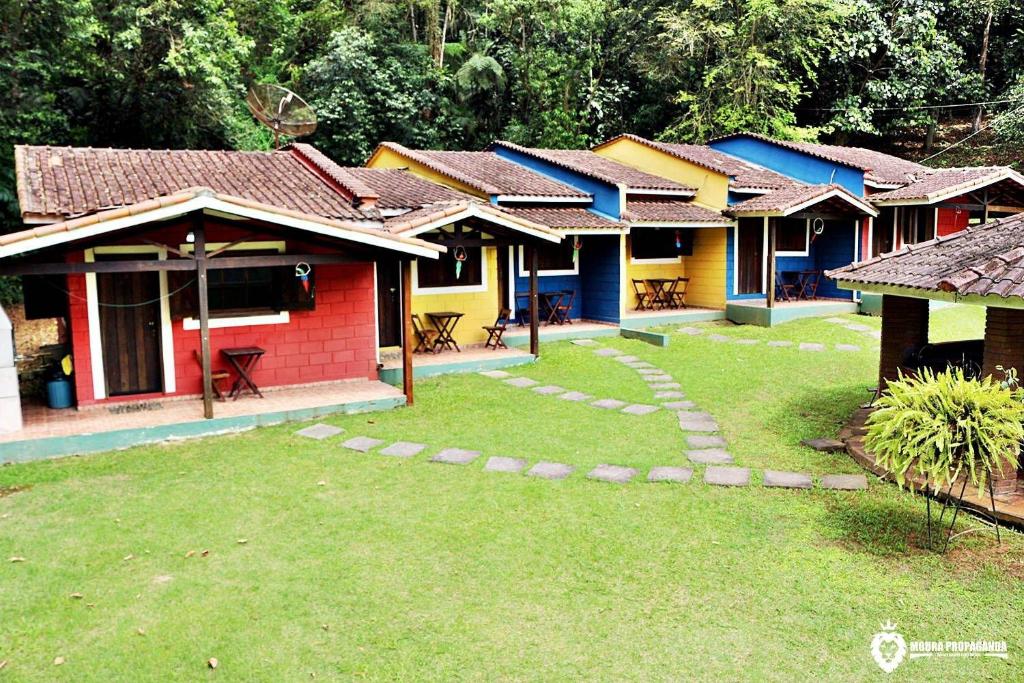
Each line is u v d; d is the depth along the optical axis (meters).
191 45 18.39
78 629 5.21
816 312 17.53
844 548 6.30
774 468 8.17
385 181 15.60
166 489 7.68
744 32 26.33
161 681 4.67
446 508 7.19
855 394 11.16
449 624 5.27
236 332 10.98
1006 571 5.86
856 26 27.42
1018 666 4.76
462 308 14.80
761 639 5.08
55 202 9.77
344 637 5.12
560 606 5.50
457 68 28.42
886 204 18.03
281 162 13.41
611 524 6.81
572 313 17.52
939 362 9.16
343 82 24.91
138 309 10.42
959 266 7.82
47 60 17.09
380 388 11.46
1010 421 5.89
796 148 19.14
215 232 10.69
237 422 9.65
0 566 6.07
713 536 6.55
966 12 28.72
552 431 9.62
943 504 7.04
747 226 18.08
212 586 5.76
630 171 18.95
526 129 27.17
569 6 26.73
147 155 12.39
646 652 4.95
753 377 12.38
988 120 29.58
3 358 8.93
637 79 29.83
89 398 10.12
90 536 6.60
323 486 7.76
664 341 14.83
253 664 4.83
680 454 8.67
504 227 12.85
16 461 8.55
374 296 12.04
